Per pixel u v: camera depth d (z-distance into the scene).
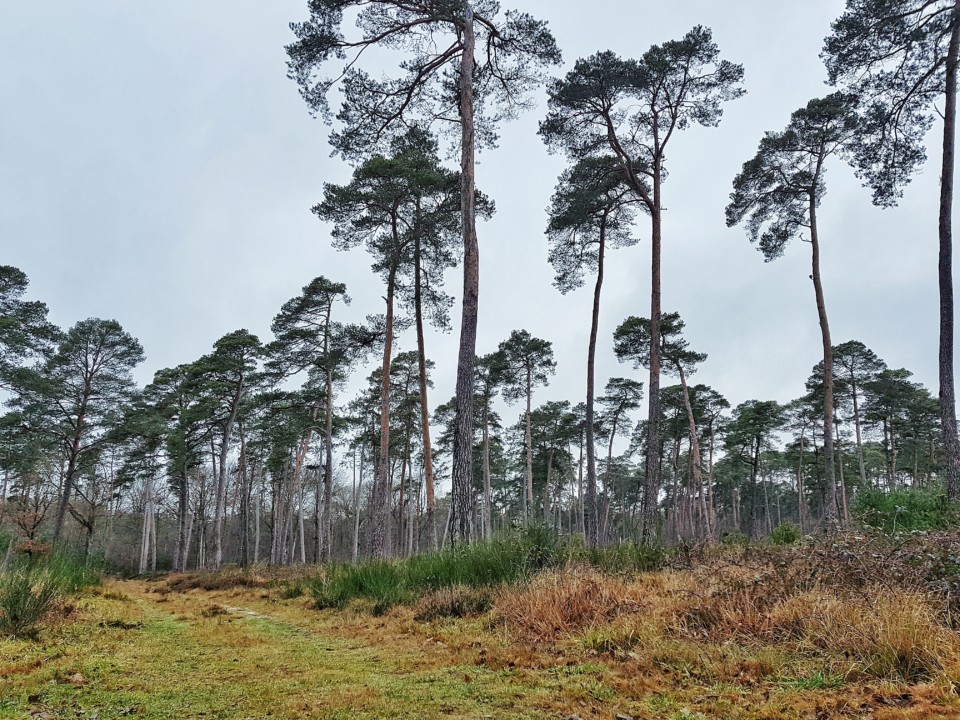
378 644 5.83
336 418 31.38
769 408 38.88
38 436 25.38
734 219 21.78
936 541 5.74
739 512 64.06
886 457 42.25
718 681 3.69
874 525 9.64
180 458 32.56
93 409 28.03
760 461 46.34
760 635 4.47
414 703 3.50
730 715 3.07
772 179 20.73
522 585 7.14
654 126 18.59
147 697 3.60
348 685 3.96
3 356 23.59
